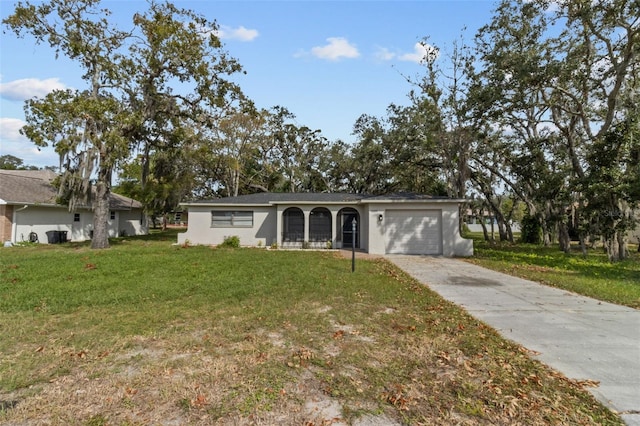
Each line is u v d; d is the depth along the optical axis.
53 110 14.18
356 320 5.15
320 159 32.06
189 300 6.21
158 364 3.59
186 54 16.19
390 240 15.84
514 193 23.89
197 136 20.67
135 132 17.16
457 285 8.12
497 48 15.02
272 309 5.65
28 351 3.91
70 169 15.23
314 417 2.69
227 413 2.73
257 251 15.49
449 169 20.78
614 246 13.79
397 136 24.45
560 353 3.98
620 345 4.24
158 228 40.41
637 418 2.70
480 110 16.14
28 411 2.73
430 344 4.23
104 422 2.60
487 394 3.05
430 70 19.91
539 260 13.80
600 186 12.30
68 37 15.58
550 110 18.11
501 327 4.93
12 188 18.47
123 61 16.11
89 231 22.97
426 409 2.82
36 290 6.83
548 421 2.67
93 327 4.74
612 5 12.45
